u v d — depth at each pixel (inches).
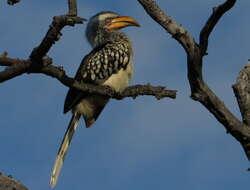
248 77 309.3
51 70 274.1
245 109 302.4
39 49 254.1
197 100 291.9
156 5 288.7
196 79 283.4
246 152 299.4
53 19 241.9
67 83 308.8
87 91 342.6
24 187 257.9
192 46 277.3
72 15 243.3
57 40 251.1
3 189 247.8
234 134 298.4
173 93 341.1
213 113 296.5
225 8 261.3
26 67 259.0
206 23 269.4
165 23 284.7
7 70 253.8
